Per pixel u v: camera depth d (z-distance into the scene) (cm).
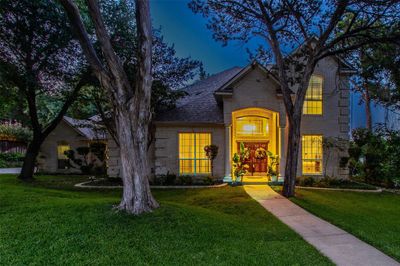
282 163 1420
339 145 1454
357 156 1484
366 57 1298
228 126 1444
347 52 1222
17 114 2605
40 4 1219
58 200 856
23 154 2955
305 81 1141
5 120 2906
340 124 1502
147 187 756
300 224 740
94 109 2131
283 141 1427
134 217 673
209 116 1544
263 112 1550
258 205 956
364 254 527
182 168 1509
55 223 616
